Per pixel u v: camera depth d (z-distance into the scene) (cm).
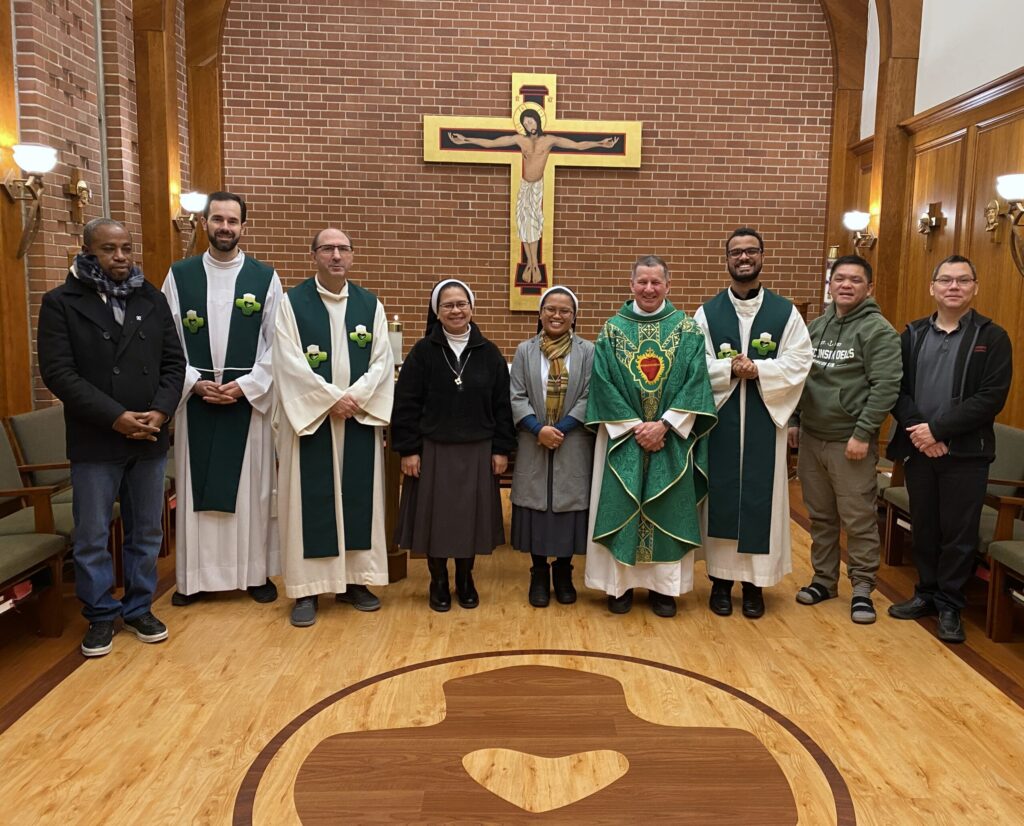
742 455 353
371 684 289
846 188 708
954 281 328
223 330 362
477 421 349
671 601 360
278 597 382
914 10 602
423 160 691
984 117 520
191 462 359
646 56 691
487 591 392
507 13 682
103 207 541
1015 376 477
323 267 346
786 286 721
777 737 255
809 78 700
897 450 351
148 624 325
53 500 396
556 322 359
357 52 680
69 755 242
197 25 665
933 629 345
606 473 349
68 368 295
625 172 702
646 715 268
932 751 248
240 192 688
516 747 248
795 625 349
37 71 436
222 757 241
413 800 221
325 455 345
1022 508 382
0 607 297
